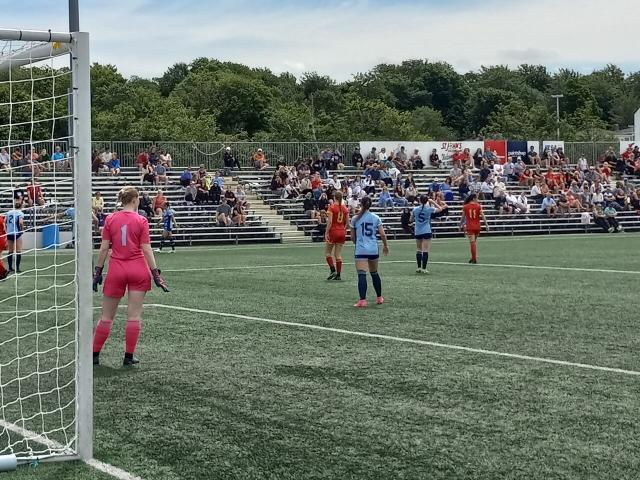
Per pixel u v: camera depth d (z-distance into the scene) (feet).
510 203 142.41
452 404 24.62
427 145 154.20
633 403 24.66
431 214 66.23
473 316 42.60
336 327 39.17
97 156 126.21
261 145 145.89
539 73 419.95
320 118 249.14
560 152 164.25
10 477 18.39
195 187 124.88
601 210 142.00
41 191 29.55
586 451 19.99
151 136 186.50
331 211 61.16
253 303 48.19
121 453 20.02
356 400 25.12
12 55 23.21
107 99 221.66
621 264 75.15
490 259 82.17
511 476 18.24
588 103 300.61
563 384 27.17
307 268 73.20
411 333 37.37
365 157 150.92
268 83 315.58
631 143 171.53
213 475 18.37
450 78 349.82
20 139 29.68
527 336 36.50
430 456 19.66
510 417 23.12
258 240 120.57
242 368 29.86
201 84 256.93
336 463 19.16
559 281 59.98
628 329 38.34
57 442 21.18
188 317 42.63
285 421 22.80
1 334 37.63
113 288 30.22
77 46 20.49
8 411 24.34
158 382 27.66
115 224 30.25
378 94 332.60
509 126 269.44
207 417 23.22
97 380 27.94
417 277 63.26
